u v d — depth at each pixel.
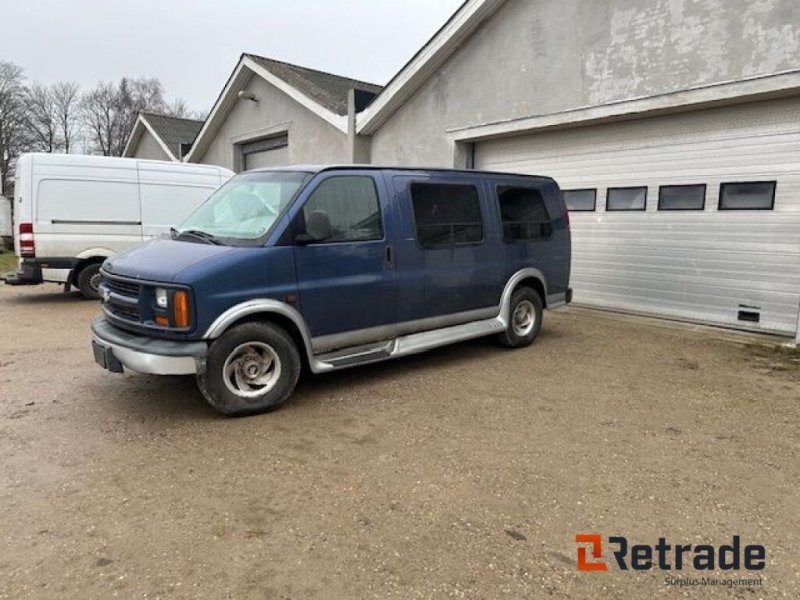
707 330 7.48
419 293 5.39
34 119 47.62
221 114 16.33
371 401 4.75
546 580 2.51
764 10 6.47
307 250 4.55
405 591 2.42
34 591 2.40
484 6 9.10
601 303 8.97
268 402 4.42
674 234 7.93
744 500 3.20
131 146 23.95
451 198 5.72
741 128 7.11
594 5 8.03
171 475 3.42
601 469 3.55
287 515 3.00
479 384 5.24
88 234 9.38
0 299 10.00
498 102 9.45
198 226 4.98
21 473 3.44
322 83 15.31
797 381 5.35
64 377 5.33
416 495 3.21
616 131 8.39
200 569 2.56
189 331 4.02
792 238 6.83
